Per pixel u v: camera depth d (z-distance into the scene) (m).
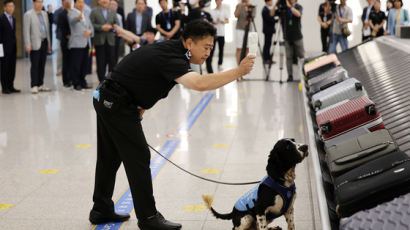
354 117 3.82
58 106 10.02
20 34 19.92
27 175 5.70
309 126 4.87
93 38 12.20
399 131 4.38
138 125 4.01
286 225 4.08
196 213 4.45
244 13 14.52
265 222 3.28
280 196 3.28
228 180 5.34
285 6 12.23
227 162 6.01
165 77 3.73
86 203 4.79
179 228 4.07
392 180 2.58
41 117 8.98
